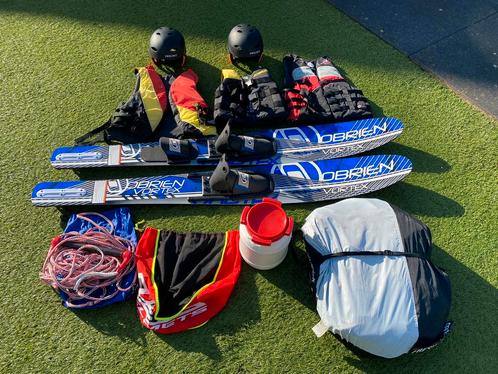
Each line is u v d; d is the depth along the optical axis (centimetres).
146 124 293
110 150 284
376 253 225
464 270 256
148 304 228
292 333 233
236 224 269
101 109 318
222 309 238
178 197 269
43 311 237
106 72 338
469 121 321
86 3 383
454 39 365
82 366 223
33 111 316
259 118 301
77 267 235
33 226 265
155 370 222
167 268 242
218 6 383
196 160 282
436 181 291
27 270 251
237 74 323
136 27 367
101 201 264
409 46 361
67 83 332
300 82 322
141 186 271
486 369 227
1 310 238
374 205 244
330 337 232
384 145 306
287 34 366
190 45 357
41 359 224
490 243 267
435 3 386
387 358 222
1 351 226
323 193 274
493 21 376
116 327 233
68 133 306
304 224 251
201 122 293
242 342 230
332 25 373
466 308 244
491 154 305
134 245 252
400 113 324
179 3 385
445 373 225
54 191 266
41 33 361
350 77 342
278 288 246
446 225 272
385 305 211
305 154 288
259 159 285
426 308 210
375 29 371
